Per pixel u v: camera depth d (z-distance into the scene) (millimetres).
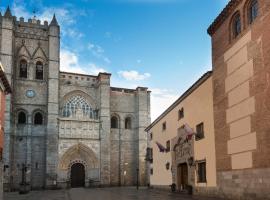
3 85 33812
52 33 66312
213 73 30047
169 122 44156
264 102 21578
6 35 61781
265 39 21688
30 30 66250
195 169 33812
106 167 65375
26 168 56281
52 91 63688
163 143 46781
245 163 23875
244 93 24375
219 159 28234
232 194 25719
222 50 28391
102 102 67625
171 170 42625
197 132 33938
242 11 25047
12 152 59844
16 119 61625
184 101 38094
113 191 47281
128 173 69750
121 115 71500
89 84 69000
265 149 21297
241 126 24641
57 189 59094
